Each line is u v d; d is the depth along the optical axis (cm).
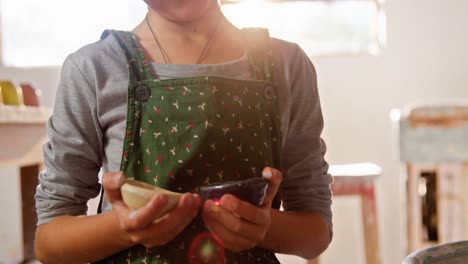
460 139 280
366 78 365
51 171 105
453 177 284
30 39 389
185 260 95
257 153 101
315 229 107
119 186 84
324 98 367
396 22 363
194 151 97
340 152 367
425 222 318
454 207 289
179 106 98
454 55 359
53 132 105
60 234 98
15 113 224
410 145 284
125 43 106
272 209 104
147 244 84
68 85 105
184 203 80
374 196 274
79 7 382
